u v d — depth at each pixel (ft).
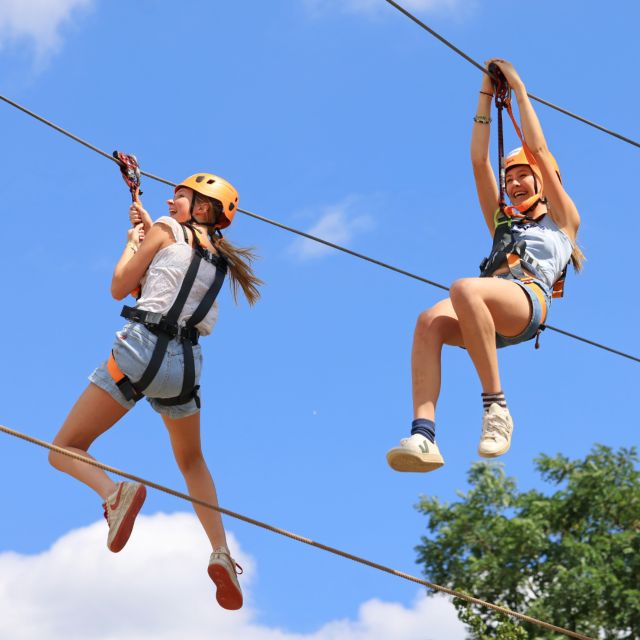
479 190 27.63
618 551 79.25
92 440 23.54
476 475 85.46
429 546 82.48
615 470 83.56
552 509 82.17
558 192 26.03
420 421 23.17
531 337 24.97
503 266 25.35
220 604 25.07
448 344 24.75
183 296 23.26
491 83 27.76
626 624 76.02
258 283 24.94
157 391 23.24
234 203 25.04
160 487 22.26
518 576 77.92
